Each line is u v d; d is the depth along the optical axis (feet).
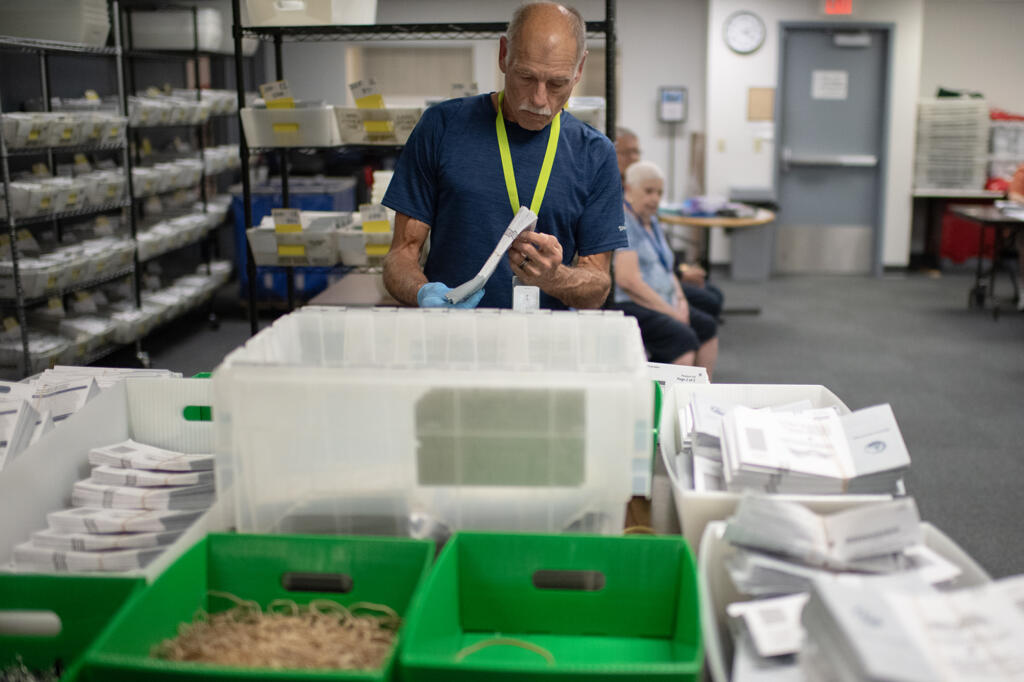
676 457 4.51
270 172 22.77
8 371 12.89
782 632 2.88
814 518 3.21
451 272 6.00
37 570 3.62
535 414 3.41
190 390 4.78
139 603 3.01
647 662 3.30
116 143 14.61
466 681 2.70
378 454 3.46
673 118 25.81
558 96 5.33
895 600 2.56
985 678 2.29
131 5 18.15
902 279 25.63
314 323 4.02
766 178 25.79
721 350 17.89
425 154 5.88
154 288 17.34
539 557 3.39
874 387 15.29
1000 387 15.20
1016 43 26.03
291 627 3.24
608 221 6.07
